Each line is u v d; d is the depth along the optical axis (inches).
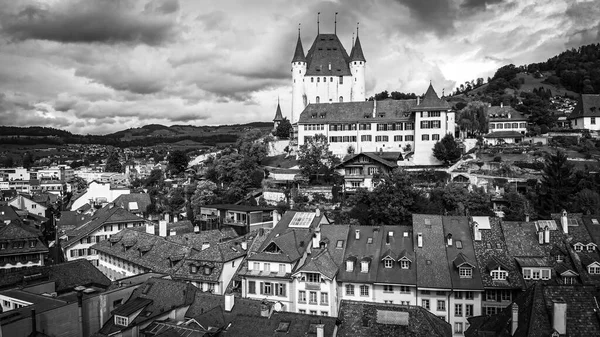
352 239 3432.6
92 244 4586.6
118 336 2335.1
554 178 4367.6
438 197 4522.6
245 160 6412.4
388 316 2137.1
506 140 6786.4
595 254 3125.0
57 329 2297.0
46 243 5162.4
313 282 3031.5
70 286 2878.9
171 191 7017.7
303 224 3585.1
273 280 3105.3
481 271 3038.9
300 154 6402.6
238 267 3383.4
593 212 3971.5
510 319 1781.5
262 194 5816.9
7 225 4242.1
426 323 2144.4
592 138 6496.1
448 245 3230.8
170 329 2284.7
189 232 4475.9
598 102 7234.3
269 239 3457.2
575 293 1696.6
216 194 5940.0
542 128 7313.0
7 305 2541.8
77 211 6048.2
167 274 3287.4
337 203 5027.1
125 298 2659.9
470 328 2180.1
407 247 3280.0
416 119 6417.3
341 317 2215.8
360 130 6801.2
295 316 2229.3
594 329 1588.3
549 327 1606.8
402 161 6314.0
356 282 3095.5
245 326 2234.3
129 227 4628.4
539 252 3161.9
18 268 4037.9
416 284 3006.9
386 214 4094.5
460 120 7111.2
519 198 4463.6
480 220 3408.0
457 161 5871.1
